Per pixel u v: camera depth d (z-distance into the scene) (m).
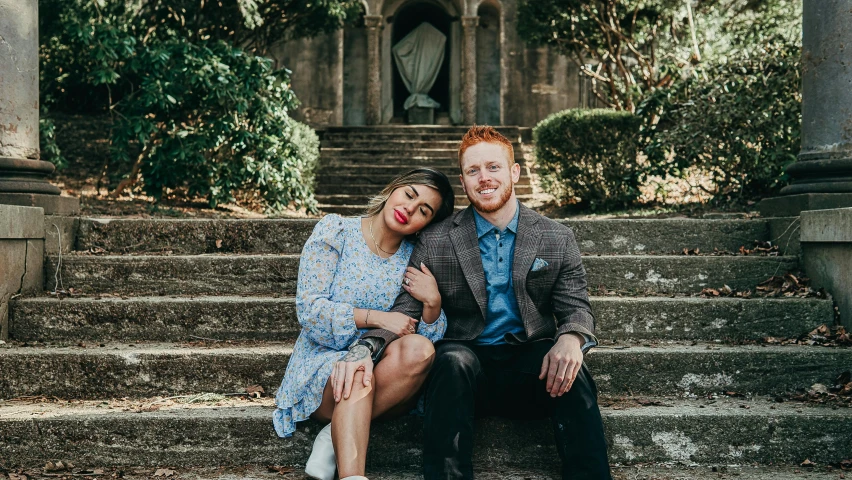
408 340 2.77
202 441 3.02
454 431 2.64
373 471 2.97
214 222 4.62
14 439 2.99
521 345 2.97
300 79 14.88
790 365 3.40
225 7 9.84
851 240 3.62
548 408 2.86
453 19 15.52
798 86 6.80
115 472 2.93
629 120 7.96
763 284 4.18
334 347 2.93
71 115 11.66
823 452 3.01
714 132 6.95
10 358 3.37
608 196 8.01
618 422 3.03
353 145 12.39
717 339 3.79
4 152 4.39
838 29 4.38
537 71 14.90
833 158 4.40
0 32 4.36
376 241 3.04
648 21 11.19
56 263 4.16
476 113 15.41
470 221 3.06
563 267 3.01
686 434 3.03
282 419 2.95
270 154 7.96
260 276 4.21
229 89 7.52
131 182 8.32
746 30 10.73
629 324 3.83
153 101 7.23
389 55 15.52
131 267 4.17
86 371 3.38
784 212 4.63
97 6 8.80
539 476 2.89
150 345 3.64
